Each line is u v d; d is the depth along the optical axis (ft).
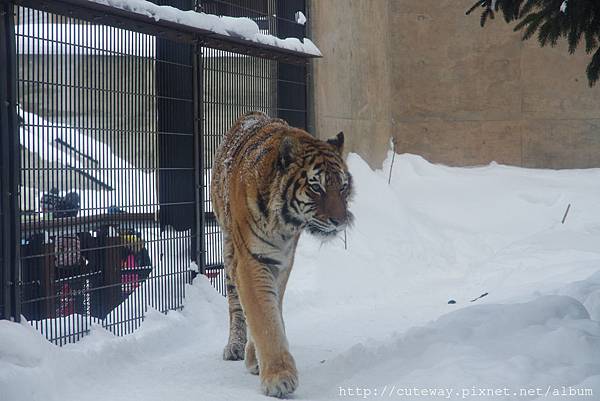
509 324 24.85
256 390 23.49
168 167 33.65
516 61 70.90
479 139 71.61
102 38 29.94
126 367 26.63
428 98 71.72
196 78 35.53
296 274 41.29
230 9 41.19
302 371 25.35
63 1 27.22
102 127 30.01
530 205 60.13
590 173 68.28
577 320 25.09
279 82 43.83
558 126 70.90
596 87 70.44
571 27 28.50
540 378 20.43
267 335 23.07
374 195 54.44
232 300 27.89
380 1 66.18
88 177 29.25
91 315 29.27
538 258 46.32
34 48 26.66
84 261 28.96
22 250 26.71
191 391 23.48
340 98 55.52
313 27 50.06
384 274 44.57
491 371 21.03
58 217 27.68
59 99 27.94
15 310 25.43
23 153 26.30
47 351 24.13
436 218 58.44
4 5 25.32
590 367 21.11
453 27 71.20
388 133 68.64
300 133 24.49
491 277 43.75
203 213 35.70
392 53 71.51
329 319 34.65
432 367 22.39
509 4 30.30
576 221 57.00
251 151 24.73
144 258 32.55
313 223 23.38
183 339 31.01
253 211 23.49
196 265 35.27
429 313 35.37
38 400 22.11
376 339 29.66
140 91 32.07
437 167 68.85
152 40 32.68
